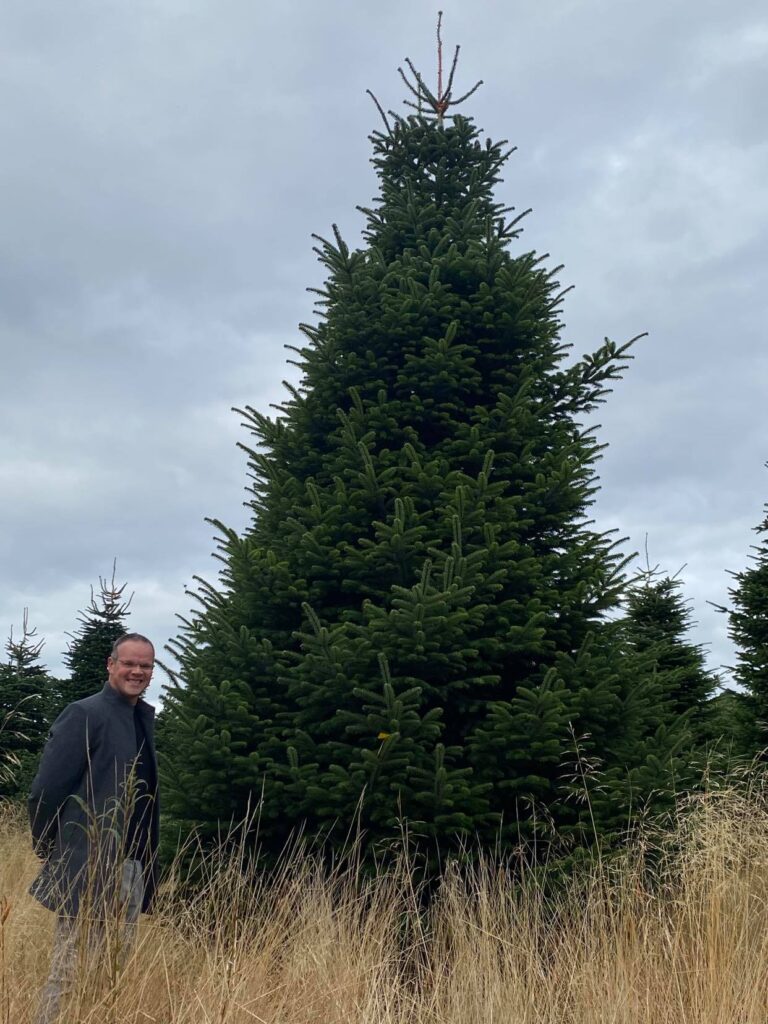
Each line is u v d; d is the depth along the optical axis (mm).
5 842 7156
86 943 3336
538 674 5703
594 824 5004
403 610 5137
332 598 6148
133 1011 3416
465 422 6734
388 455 6266
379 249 7145
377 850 5035
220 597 5953
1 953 3352
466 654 5410
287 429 6711
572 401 7039
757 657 10227
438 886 5121
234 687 5672
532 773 5395
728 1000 3609
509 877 4891
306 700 5359
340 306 6723
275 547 6219
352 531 6043
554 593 5805
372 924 4445
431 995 4176
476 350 6625
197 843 5426
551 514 6246
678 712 11742
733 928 3979
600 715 5523
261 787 5301
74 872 3697
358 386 6719
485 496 5887
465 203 7840
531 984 3963
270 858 5434
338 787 4984
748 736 9984
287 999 3822
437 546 5961
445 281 7098
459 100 8438
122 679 4023
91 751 3902
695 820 4723
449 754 5176
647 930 4176
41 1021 3287
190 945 4184
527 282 6754
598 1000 3766
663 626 12703
